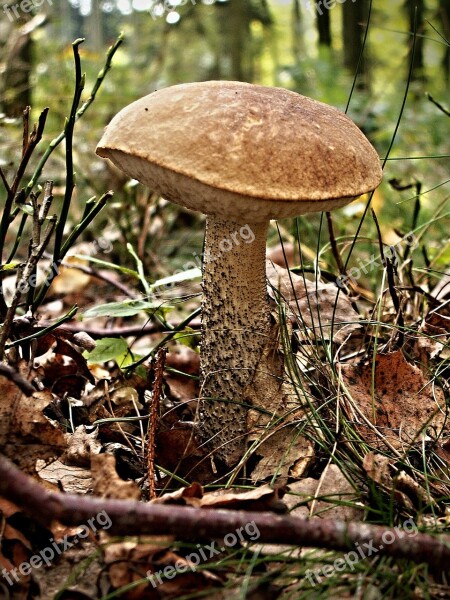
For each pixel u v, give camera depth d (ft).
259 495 0.60
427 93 1.01
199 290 1.37
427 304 1.02
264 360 0.76
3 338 0.70
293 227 1.47
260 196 0.60
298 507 0.66
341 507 0.66
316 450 0.74
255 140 0.61
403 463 0.69
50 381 0.91
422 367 0.89
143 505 0.49
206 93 0.65
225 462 0.75
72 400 0.88
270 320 0.79
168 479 0.74
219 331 0.74
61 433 0.66
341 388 0.79
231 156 0.60
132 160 0.64
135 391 0.89
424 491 0.67
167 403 0.91
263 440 0.72
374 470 0.66
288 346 0.78
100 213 1.63
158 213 1.51
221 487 0.70
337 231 1.62
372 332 0.97
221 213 0.66
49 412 0.85
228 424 0.75
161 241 1.64
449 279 1.14
